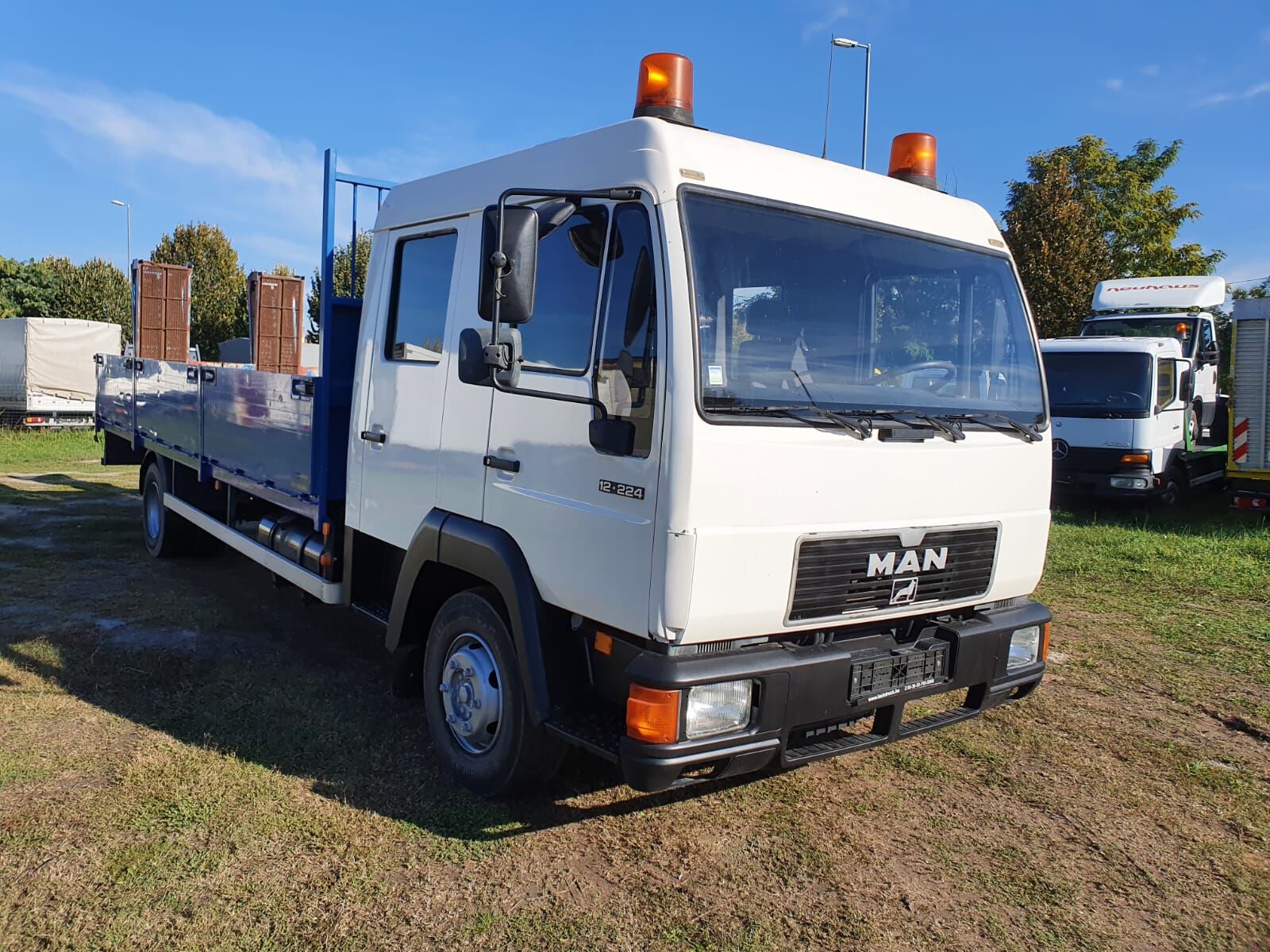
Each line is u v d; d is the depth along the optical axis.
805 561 3.15
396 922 3.04
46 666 5.18
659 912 3.17
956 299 3.82
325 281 4.80
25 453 16.72
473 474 3.76
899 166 4.29
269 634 5.95
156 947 2.87
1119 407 12.04
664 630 2.93
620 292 3.14
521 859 3.46
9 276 40.53
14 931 2.91
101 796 3.76
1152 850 3.76
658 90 3.40
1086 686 5.70
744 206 3.18
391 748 4.33
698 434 2.89
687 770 3.01
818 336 3.31
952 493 3.57
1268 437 10.80
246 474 5.85
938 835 3.81
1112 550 9.73
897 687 3.43
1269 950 3.12
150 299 9.01
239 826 3.57
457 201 4.02
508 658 3.64
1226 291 14.89
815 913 3.22
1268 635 6.80
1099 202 22.88
